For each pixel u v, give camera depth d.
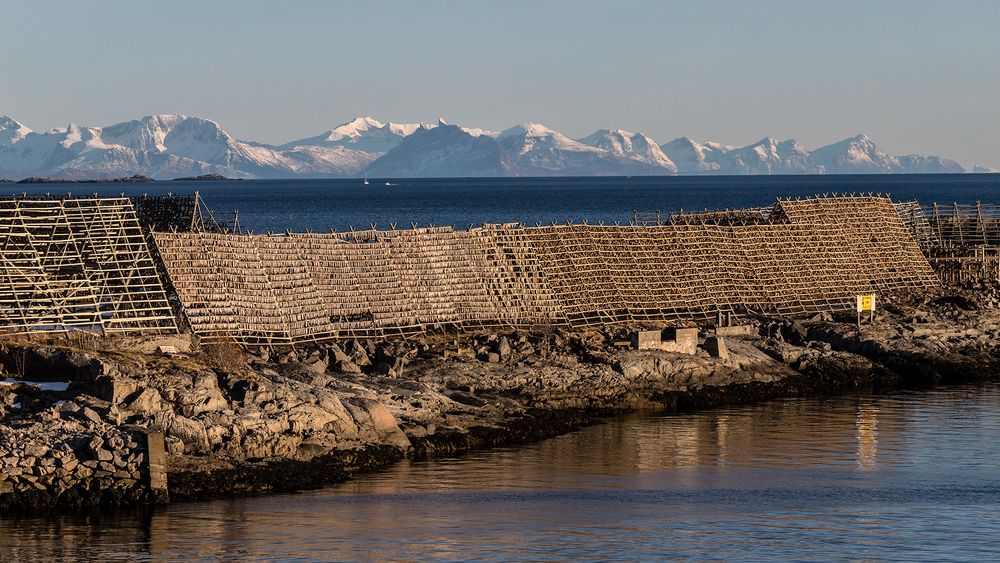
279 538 71.12
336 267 124.25
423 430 93.94
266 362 104.56
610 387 112.81
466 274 131.12
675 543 71.38
